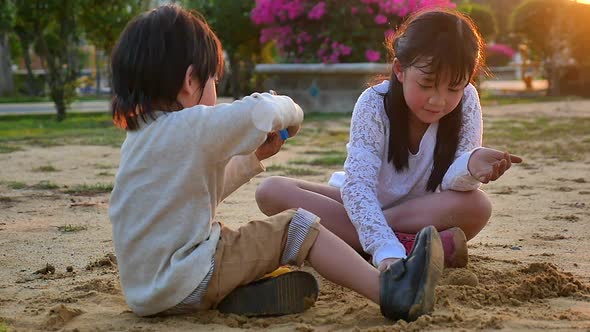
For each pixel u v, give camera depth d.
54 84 17.02
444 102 3.09
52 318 2.91
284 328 2.76
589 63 24.17
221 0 19.20
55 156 9.79
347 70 16.17
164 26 2.93
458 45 3.01
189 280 2.81
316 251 2.94
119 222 2.92
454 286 3.17
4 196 6.50
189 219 2.85
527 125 13.62
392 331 2.63
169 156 2.85
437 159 3.51
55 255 4.26
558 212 5.51
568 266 3.82
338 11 16.30
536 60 30.16
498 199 6.14
